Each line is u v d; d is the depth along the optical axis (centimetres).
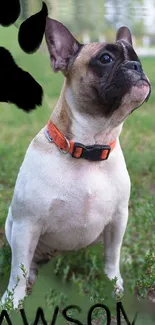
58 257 157
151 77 401
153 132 284
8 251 155
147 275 153
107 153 140
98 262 156
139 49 471
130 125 289
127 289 149
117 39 147
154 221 176
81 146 138
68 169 139
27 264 142
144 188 198
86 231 144
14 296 141
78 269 158
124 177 143
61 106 141
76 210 140
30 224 140
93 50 137
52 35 141
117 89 134
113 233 148
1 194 192
